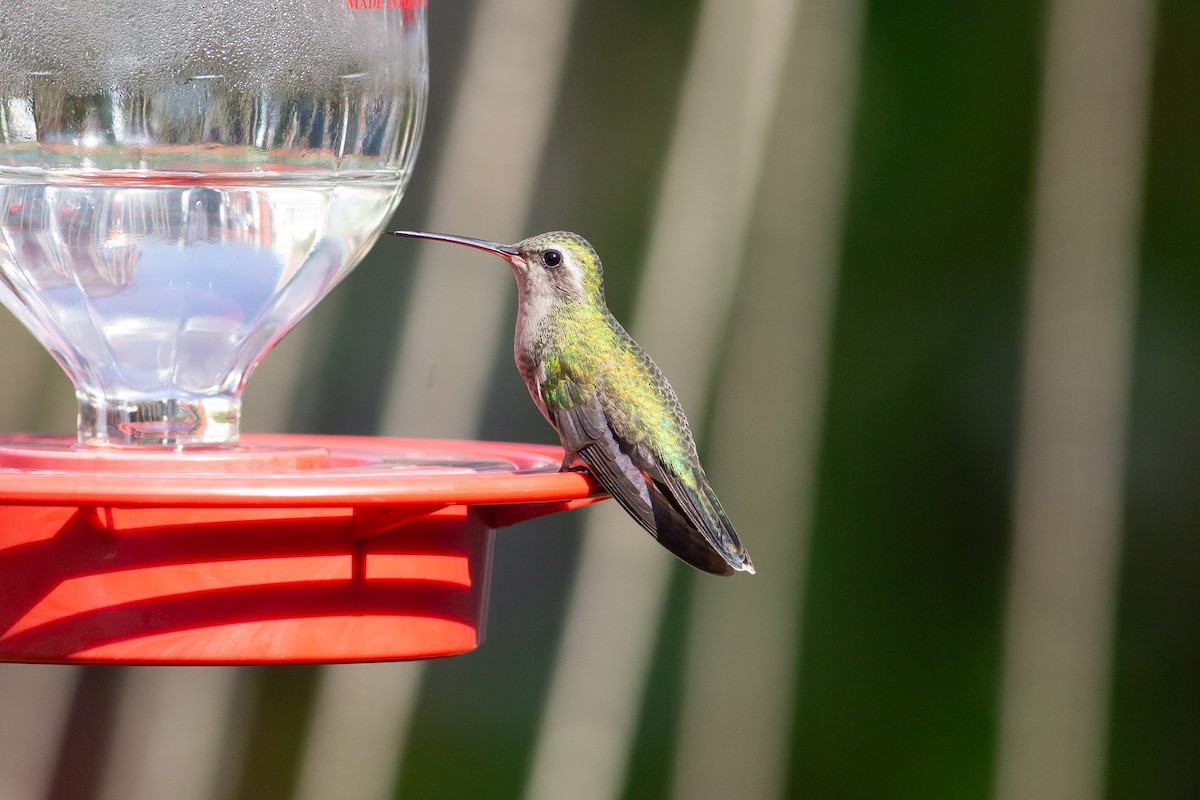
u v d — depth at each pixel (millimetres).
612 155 11719
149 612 4008
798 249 11844
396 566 4277
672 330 11594
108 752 9977
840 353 12203
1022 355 12250
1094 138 12195
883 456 12203
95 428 4977
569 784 11156
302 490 3430
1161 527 12156
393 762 10836
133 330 4949
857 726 11828
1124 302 12109
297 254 5184
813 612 12031
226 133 4945
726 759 11477
